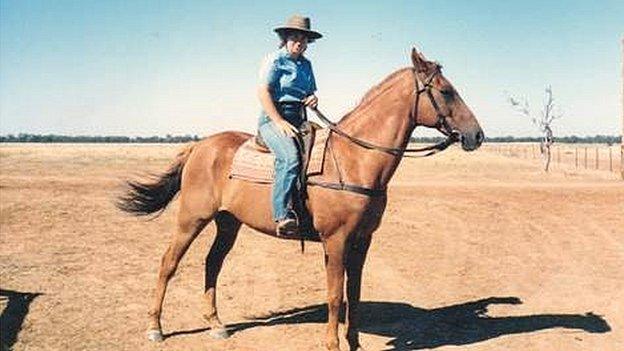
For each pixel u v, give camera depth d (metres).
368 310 8.41
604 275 10.36
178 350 6.75
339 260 6.16
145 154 72.56
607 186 25.73
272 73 6.39
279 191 6.21
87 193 21.72
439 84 6.14
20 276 9.89
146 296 8.91
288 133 6.24
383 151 6.12
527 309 8.40
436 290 9.45
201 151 7.04
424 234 14.36
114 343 6.93
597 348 6.84
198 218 6.99
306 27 6.36
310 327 7.59
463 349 6.82
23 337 7.03
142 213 7.31
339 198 6.05
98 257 11.54
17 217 15.97
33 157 60.62
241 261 11.43
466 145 6.14
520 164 50.31
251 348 6.83
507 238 13.86
